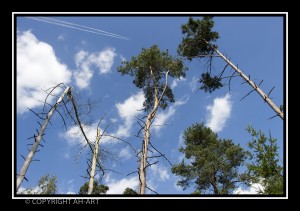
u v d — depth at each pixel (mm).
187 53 12039
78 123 7059
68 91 6781
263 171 5195
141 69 11688
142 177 6391
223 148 14258
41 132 5492
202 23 11609
